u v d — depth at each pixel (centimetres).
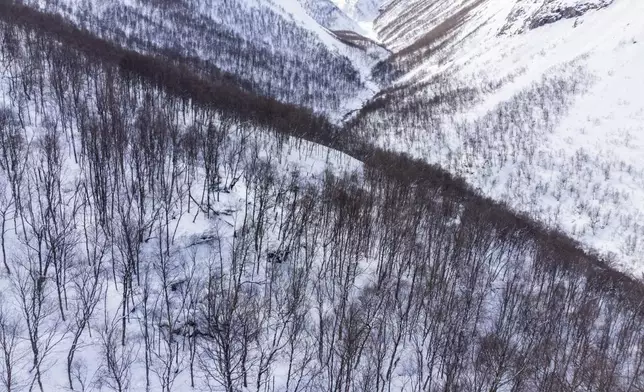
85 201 4803
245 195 5916
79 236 4522
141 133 5884
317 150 8594
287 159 7631
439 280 5238
